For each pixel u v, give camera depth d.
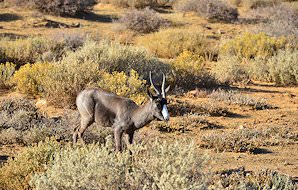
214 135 37.78
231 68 60.91
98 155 21.73
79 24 91.25
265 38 74.94
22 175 26.23
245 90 55.94
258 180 27.28
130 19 90.44
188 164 21.17
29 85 47.84
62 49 67.38
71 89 44.19
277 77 60.53
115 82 45.06
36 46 66.12
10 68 53.75
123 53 54.75
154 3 116.88
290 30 87.75
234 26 99.06
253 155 34.47
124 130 29.61
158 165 21.42
